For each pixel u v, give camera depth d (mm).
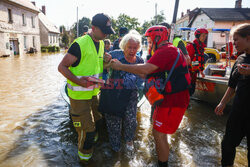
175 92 2096
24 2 27734
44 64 13914
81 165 2566
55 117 4152
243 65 1912
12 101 5207
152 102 2150
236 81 2289
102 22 2238
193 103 5246
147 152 2914
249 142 2111
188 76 2168
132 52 2617
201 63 4137
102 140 3262
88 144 2500
